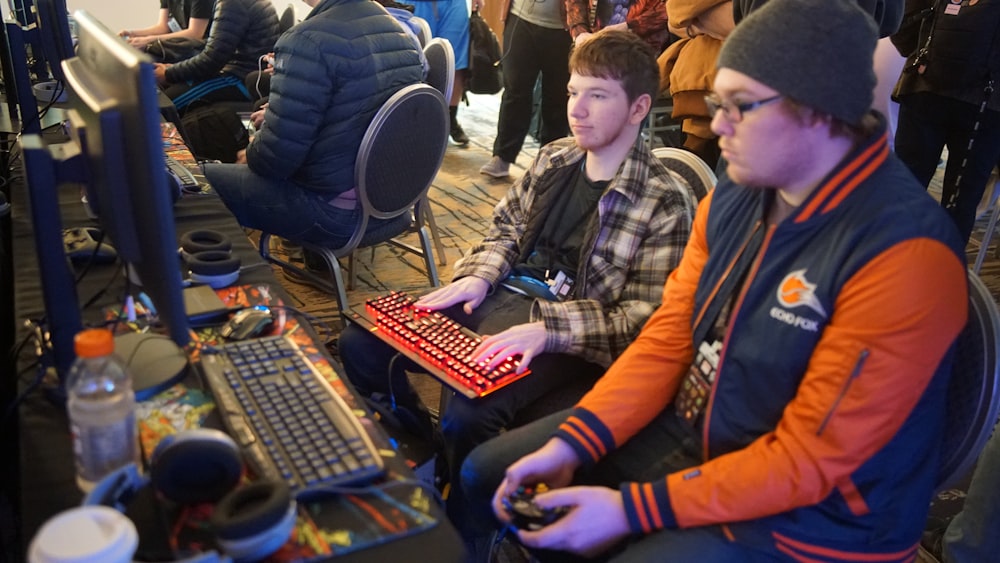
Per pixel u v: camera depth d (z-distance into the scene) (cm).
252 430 100
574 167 167
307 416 103
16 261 148
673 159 174
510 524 113
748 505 102
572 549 107
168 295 94
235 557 80
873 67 99
